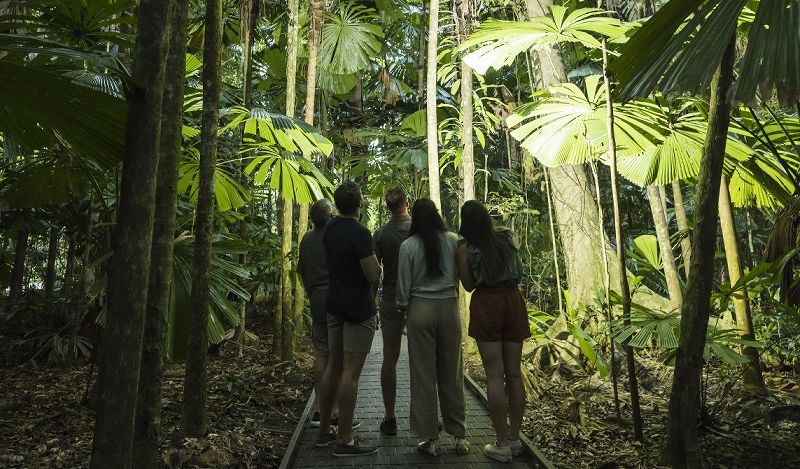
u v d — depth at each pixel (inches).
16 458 117.2
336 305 118.5
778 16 66.3
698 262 113.3
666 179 174.7
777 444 135.6
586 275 240.5
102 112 70.1
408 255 117.9
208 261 124.8
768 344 188.4
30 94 68.1
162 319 92.8
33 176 155.8
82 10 112.7
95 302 223.6
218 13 127.6
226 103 207.8
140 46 60.6
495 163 450.0
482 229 116.6
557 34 141.9
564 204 251.3
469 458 115.3
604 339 215.8
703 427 142.9
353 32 361.4
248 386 191.3
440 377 118.5
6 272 413.1
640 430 136.4
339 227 120.9
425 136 412.8
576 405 156.6
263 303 391.9
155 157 60.7
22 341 229.6
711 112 110.6
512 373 117.0
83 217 242.7
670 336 120.6
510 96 315.3
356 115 445.1
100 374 57.9
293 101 237.0
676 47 76.8
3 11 103.0
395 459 115.0
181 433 121.5
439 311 117.0
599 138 152.4
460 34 247.6
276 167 212.8
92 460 56.9
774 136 177.9
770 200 193.5
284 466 106.2
